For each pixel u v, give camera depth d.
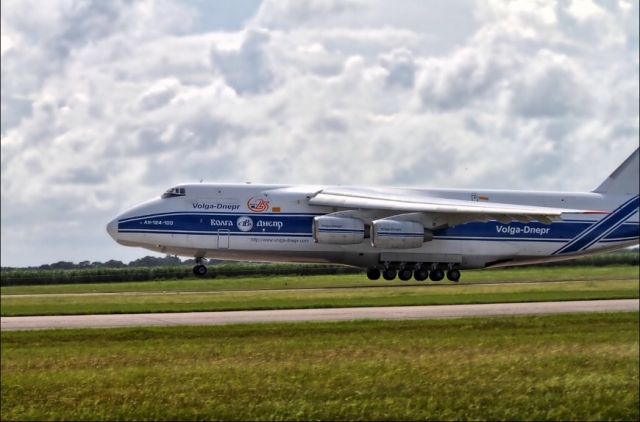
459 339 59.38
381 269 122.06
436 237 119.69
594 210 125.56
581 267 196.00
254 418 36.25
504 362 48.31
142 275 174.00
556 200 125.06
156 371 46.19
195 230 114.06
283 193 116.94
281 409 37.38
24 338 62.53
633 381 43.12
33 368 48.75
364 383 42.38
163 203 115.44
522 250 122.88
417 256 119.44
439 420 36.41
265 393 40.34
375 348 54.88
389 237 112.75
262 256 116.75
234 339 60.72
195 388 41.50
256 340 59.94
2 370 48.03
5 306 97.19
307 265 176.25
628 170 128.62
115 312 85.06
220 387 41.62
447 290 113.69
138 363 49.84
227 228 114.50
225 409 37.50
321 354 52.25
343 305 90.56
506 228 122.19
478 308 86.62
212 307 88.88
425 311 83.56
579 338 59.59
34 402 39.31
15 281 170.12
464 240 120.62
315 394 40.12
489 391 40.84
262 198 116.06
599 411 37.75
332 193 117.75
